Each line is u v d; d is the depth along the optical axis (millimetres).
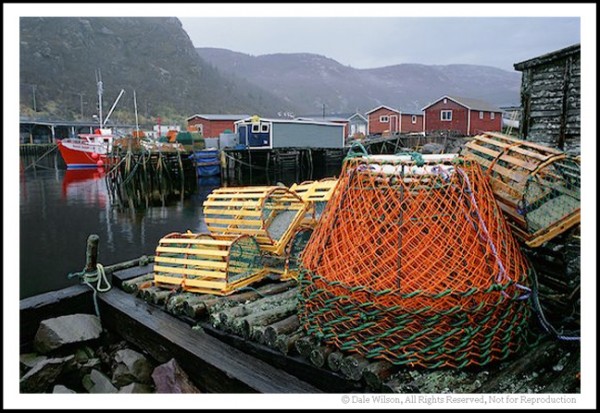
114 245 15070
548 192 4715
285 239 6098
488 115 53562
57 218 20016
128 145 31766
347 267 4055
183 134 40375
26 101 75250
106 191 28922
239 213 6270
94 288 6418
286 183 34062
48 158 56094
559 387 3670
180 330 5180
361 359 3920
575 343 4180
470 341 3811
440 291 3730
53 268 12461
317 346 4145
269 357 4461
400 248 3873
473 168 4219
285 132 40969
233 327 4820
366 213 4090
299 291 4609
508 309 3893
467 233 3895
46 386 5020
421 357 3820
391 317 3834
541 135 8578
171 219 19859
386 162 4219
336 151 44188
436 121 53625
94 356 5730
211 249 5914
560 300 4758
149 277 6523
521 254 4375
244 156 38656
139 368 5164
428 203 3963
